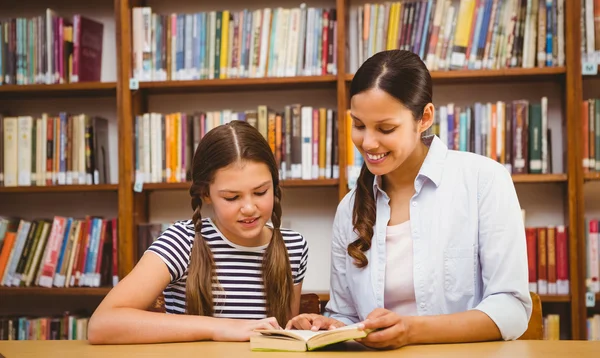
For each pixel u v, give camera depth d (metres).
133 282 1.33
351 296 1.58
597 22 2.37
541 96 2.62
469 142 2.44
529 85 2.62
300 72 2.52
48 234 2.63
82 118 2.62
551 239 2.39
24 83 2.64
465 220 1.43
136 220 2.61
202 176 1.40
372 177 1.53
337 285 1.60
